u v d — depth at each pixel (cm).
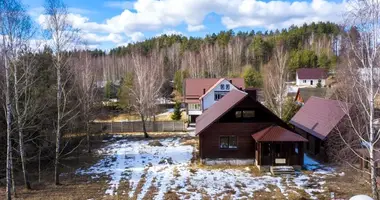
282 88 3981
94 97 3444
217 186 2053
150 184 2111
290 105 3838
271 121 2578
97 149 3303
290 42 11106
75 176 2316
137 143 3609
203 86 5294
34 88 2117
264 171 2389
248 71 6825
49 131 2414
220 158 2605
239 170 2438
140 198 1834
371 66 1401
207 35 12388
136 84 4384
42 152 2592
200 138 2614
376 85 1508
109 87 6688
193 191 1958
